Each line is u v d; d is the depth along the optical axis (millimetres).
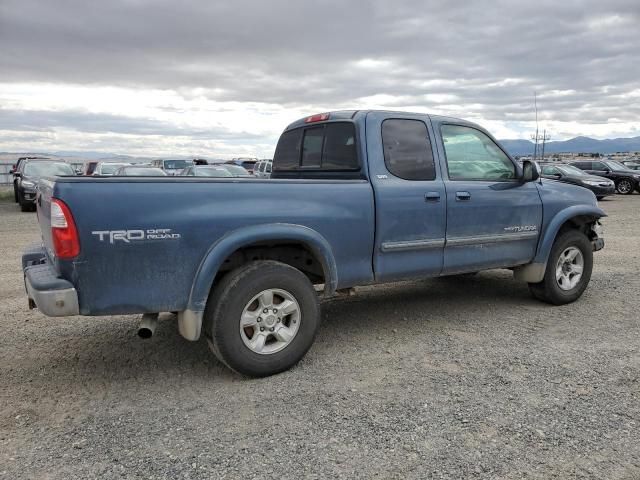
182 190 3559
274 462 2779
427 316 5430
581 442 2934
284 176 5504
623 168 26125
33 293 3381
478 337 4734
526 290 6488
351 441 2975
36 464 2775
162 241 3479
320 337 4805
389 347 4516
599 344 4492
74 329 5078
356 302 6012
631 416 3221
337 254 4199
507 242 5285
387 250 4457
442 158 4863
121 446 2951
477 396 3514
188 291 3605
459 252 4957
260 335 3859
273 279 3826
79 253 3268
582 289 5887
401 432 3064
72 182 3270
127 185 3400
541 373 3879
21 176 18141
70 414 3346
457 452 2848
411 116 4746
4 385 3799
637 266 7871
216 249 3633
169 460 2809
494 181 5211
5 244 10211
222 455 2852
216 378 3910
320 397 3541
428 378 3828
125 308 3443
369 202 4328
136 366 4156
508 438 2982
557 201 5625
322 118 4934
